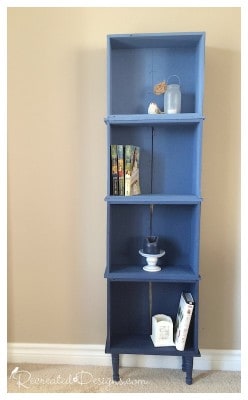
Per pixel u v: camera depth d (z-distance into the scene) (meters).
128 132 1.61
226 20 1.57
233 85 1.59
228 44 1.57
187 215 1.63
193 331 1.51
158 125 1.54
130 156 1.46
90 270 1.71
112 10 1.60
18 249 1.72
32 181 1.68
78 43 1.62
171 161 1.61
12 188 1.69
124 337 1.62
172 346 1.52
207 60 1.58
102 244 1.69
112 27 1.60
